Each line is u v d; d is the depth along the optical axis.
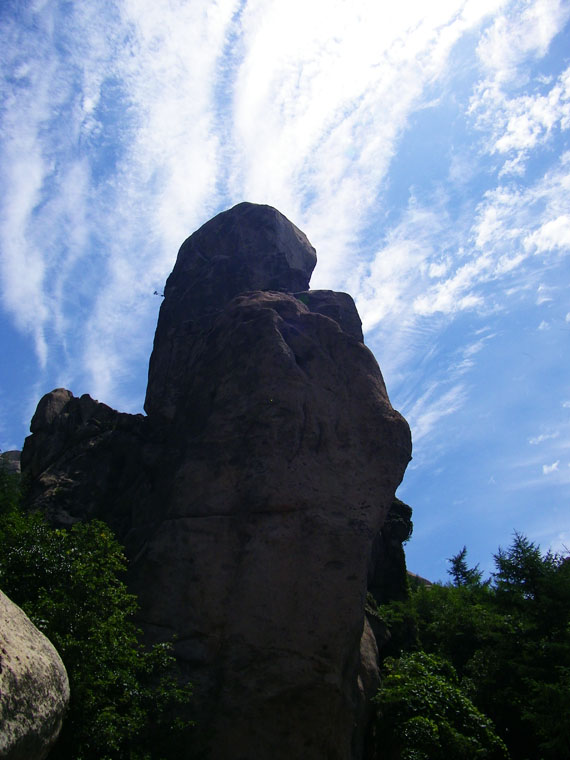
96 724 11.80
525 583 22.02
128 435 23.09
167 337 25.09
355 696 16.55
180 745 14.55
